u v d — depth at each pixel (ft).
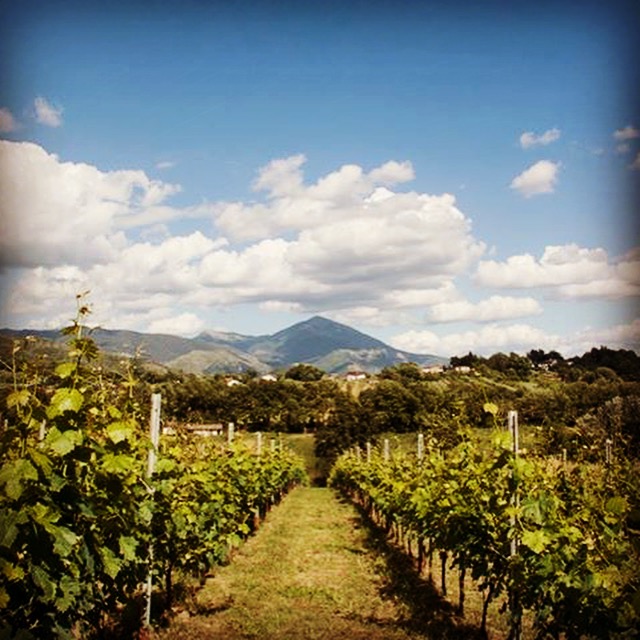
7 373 13.50
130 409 21.18
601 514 19.89
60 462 13.93
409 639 24.66
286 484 95.96
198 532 29.25
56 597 13.33
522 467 21.08
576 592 17.57
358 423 186.70
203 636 24.32
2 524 11.59
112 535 16.99
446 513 27.20
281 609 28.91
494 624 26.48
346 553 44.47
